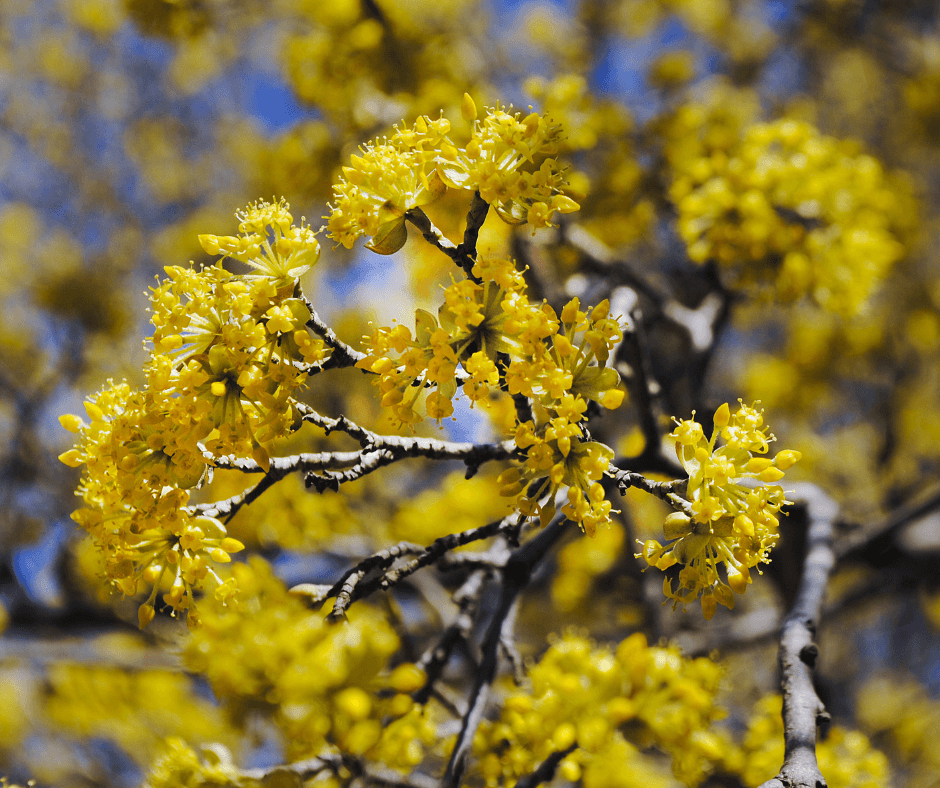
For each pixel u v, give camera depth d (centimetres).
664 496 171
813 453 777
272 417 165
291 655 193
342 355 176
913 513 468
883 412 820
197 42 544
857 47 811
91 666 489
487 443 208
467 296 165
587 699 240
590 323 174
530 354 165
